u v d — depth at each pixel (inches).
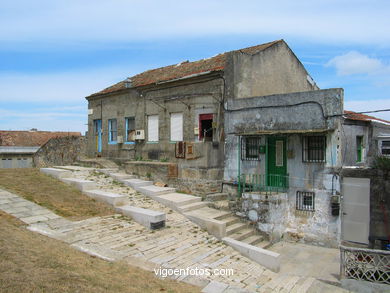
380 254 329.7
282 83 675.4
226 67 558.9
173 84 641.6
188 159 579.2
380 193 443.8
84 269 263.1
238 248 388.8
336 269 381.7
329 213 456.4
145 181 608.7
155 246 363.3
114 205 468.8
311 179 471.8
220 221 427.2
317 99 457.1
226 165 561.3
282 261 406.6
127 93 756.6
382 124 641.0
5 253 258.1
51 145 972.6
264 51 617.9
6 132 1290.6
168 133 660.1
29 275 226.2
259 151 527.2
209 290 275.3
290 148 491.2
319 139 469.1
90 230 383.6
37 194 481.4
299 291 316.5
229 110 552.1
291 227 488.4
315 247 459.8
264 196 466.9
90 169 697.0
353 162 545.0
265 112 509.4
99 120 860.6
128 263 306.8
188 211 492.7
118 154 784.3
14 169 638.5
